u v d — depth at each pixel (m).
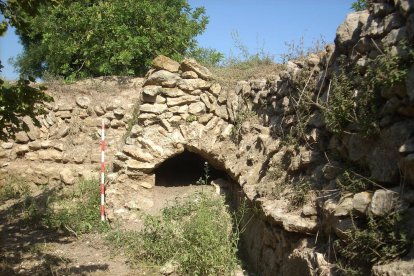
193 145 7.46
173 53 11.91
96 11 11.22
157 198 7.73
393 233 2.82
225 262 5.35
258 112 6.68
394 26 3.46
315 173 4.27
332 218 3.48
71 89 9.35
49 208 7.74
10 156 9.04
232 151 7.09
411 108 3.10
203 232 5.53
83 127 9.14
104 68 10.86
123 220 7.26
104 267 5.77
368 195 3.21
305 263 3.72
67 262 5.91
